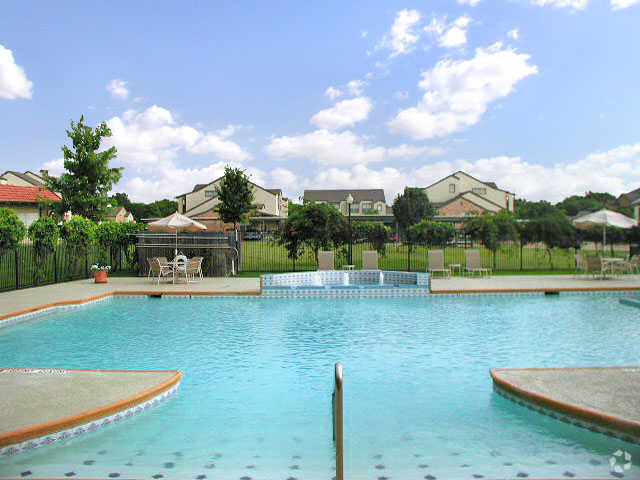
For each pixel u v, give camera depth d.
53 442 3.52
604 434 3.55
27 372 4.96
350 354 6.43
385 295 12.15
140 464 3.19
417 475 3.00
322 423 3.99
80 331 8.04
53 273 14.65
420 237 18.19
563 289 12.34
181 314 9.73
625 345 6.86
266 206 52.91
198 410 4.31
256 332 7.93
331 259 14.89
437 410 4.28
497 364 5.86
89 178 23.14
